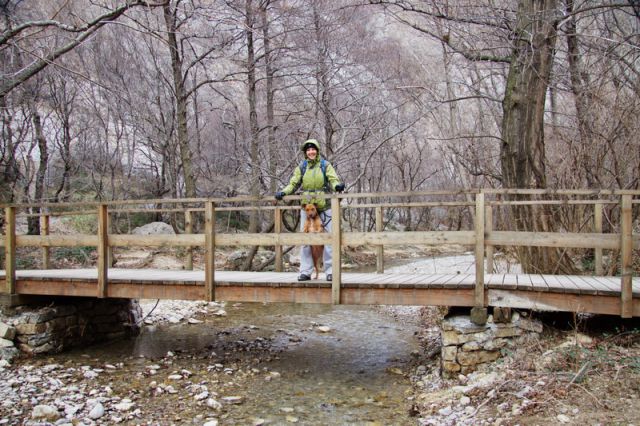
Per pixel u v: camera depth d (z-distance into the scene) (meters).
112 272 8.56
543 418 4.06
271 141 15.55
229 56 14.18
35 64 9.49
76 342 8.09
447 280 6.47
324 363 7.27
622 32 9.90
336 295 6.31
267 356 7.64
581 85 10.15
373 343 8.38
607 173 9.70
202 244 6.91
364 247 22.73
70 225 17.06
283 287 6.67
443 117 17.19
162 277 7.55
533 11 8.36
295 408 5.50
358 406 5.54
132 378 6.50
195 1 12.43
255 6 13.66
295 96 16.72
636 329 5.61
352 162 20.48
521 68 8.65
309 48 14.53
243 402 5.70
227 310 11.52
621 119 8.98
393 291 6.23
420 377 6.40
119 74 16.14
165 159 19.33
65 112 15.98
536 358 5.36
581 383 4.55
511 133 8.68
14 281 7.69
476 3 10.21
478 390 5.13
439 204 7.35
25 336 7.42
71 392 5.87
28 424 4.89
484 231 5.82
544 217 8.29
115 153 18.66
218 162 21.36
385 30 16.56
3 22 11.29
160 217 20.70
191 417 5.22
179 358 7.54
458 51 9.23
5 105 13.14
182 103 14.16
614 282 6.15
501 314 5.85
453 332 5.91
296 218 16.97
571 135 10.21
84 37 9.39
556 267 7.97
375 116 15.74
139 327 9.42
